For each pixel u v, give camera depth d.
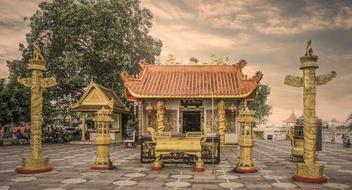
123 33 36.34
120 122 33.84
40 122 12.18
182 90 24.47
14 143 30.20
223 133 24.30
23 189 8.72
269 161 15.25
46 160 11.99
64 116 39.06
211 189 8.73
